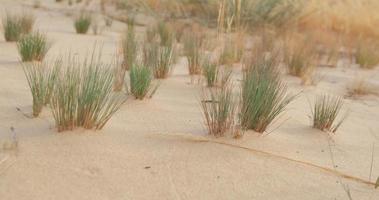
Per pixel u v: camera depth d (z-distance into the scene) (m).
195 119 3.63
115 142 2.99
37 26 8.55
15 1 12.14
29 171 2.54
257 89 3.36
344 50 9.13
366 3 11.59
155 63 4.96
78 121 3.06
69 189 2.42
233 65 6.18
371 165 3.03
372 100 5.39
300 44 7.89
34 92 3.26
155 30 8.52
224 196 2.52
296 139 3.48
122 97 3.97
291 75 6.14
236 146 3.09
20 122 3.17
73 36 7.77
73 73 3.31
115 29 9.44
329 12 10.96
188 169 2.76
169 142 3.10
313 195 2.63
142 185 2.54
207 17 10.86
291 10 10.52
